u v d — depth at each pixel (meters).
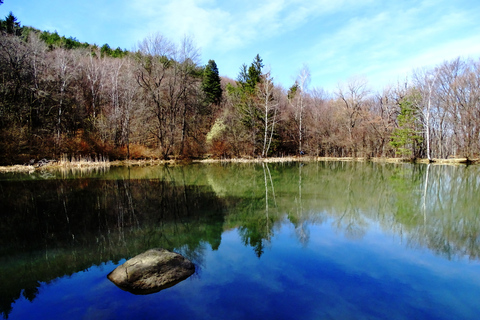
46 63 26.27
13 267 5.50
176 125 33.03
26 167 21.67
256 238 7.26
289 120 37.88
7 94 23.77
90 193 12.79
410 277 5.27
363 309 4.24
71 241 6.92
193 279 5.07
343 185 15.67
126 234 7.43
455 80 29.50
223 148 33.38
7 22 31.88
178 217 9.09
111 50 54.03
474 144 28.42
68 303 4.27
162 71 29.06
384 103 39.12
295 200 11.82
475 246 6.85
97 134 28.64
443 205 11.23
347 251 6.48
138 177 18.17
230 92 48.06
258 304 4.30
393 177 18.94
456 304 4.41
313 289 4.77
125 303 4.27
